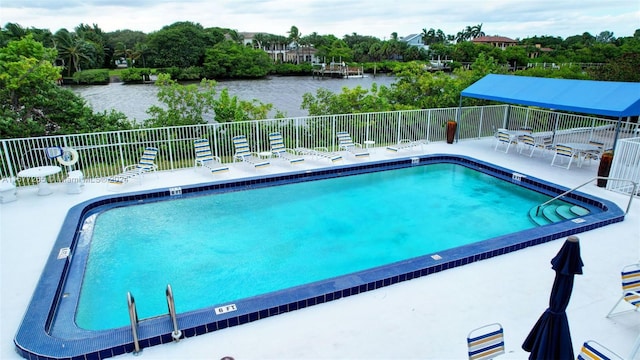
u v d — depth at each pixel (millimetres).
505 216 9766
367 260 7734
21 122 17859
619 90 11039
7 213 8742
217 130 12430
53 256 6855
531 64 58812
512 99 13047
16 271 6508
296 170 11961
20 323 5184
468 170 13078
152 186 10500
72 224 8125
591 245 7504
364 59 97875
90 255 7660
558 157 13594
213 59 75938
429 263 6629
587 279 6344
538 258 7078
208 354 4738
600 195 10055
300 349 4805
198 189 10594
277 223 9258
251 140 12930
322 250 8086
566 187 10562
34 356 4598
